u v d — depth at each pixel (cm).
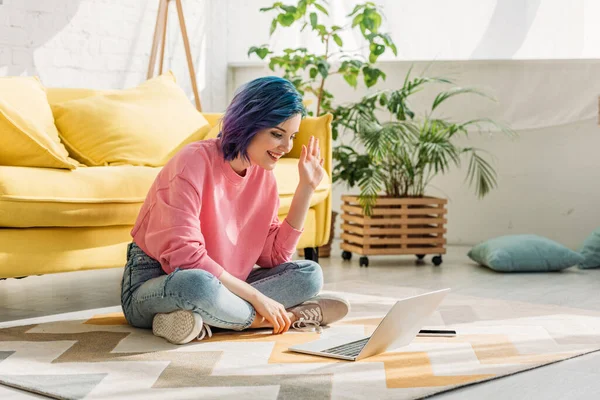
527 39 461
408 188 471
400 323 202
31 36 371
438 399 168
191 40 475
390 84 487
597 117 459
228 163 227
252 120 218
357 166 424
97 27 407
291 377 181
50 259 254
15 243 245
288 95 218
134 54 431
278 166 323
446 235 492
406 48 477
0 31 357
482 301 296
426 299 207
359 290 322
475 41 467
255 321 226
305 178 242
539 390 177
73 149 310
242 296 221
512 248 388
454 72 475
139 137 318
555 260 387
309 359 199
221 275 218
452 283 351
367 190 405
